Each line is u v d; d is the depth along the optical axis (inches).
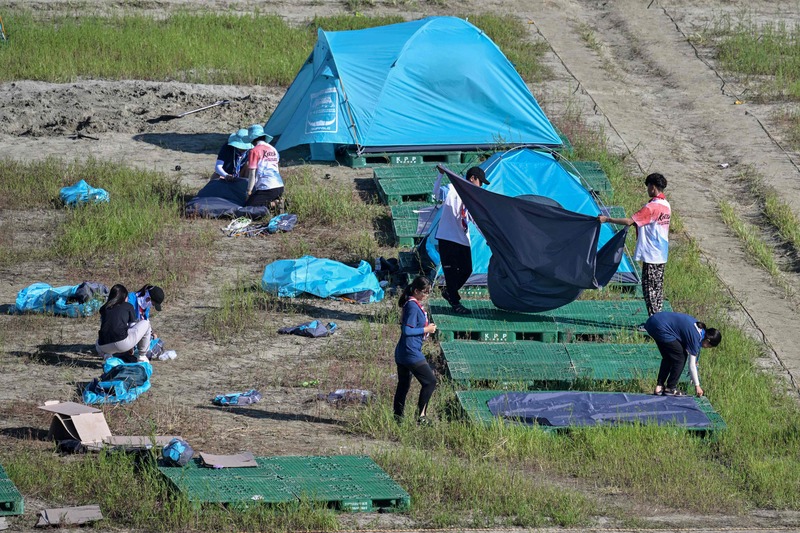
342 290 2277.3
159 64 3961.6
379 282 2351.1
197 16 4532.5
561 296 2105.1
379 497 1364.4
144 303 1894.7
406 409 1752.0
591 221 2039.9
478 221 2069.4
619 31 4559.5
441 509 1385.3
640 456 1633.9
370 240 2571.4
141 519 1275.8
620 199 2844.5
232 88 3838.6
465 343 2025.1
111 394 1707.7
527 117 3154.5
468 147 3102.9
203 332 2069.4
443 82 3139.8
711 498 1520.7
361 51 3179.1
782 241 2770.7
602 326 2123.5
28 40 4079.7
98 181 2883.9
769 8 4854.8
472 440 1643.7
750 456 1668.3
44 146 3230.8
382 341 2059.5
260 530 1266.0
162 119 3516.2
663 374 1871.3
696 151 3348.9
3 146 3211.1
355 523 1318.9
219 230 2650.1
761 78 4001.0
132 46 4106.8
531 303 2110.0
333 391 1829.5
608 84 3937.0
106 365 1777.8
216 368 1911.9
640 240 2097.7
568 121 3474.4
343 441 1625.2
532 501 1430.9
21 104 3543.3
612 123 3523.6
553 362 1959.9
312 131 3090.6
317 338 2076.8
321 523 1286.9
